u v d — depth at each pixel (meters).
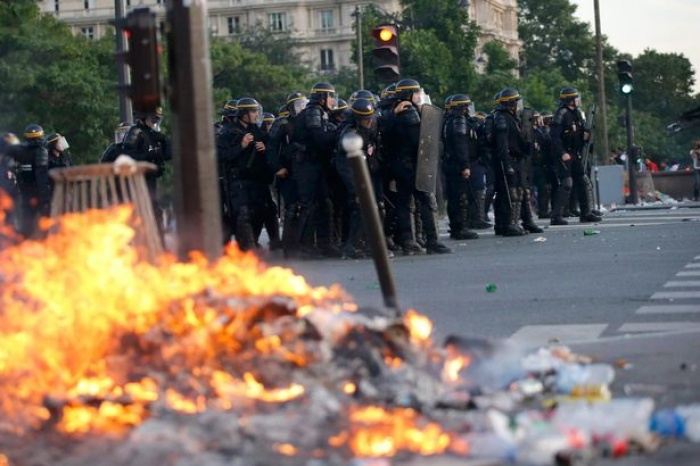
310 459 14.01
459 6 174.38
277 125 46.56
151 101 19.72
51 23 148.75
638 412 15.20
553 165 62.53
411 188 45.53
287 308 16.84
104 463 14.05
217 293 17.25
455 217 55.34
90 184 19.89
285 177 46.72
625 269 36.22
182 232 19.47
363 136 44.31
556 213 62.41
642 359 20.08
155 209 45.25
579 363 19.38
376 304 29.20
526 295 30.42
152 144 44.91
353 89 197.50
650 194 106.38
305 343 16.53
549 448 13.88
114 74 159.00
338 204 47.16
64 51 141.62
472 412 15.80
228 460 13.94
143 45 19.75
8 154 53.91
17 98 137.88
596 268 36.94
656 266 36.81
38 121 138.38
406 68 167.38
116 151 47.25
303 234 46.62
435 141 45.41
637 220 64.44
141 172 20.20
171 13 19.47
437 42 169.00
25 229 53.88
